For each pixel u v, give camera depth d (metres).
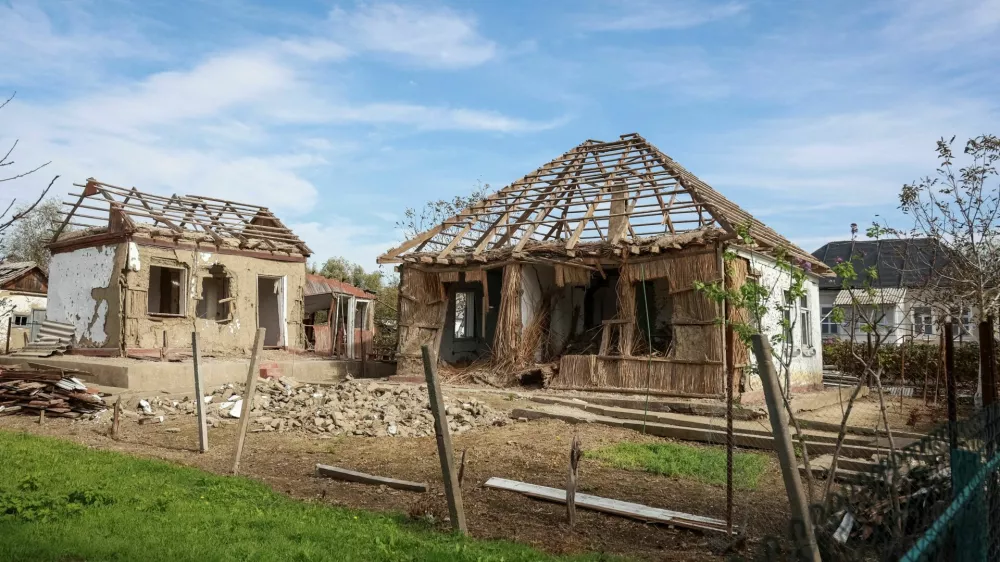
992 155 14.92
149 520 6.52
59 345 20.94
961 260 15.36
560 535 7.00
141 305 20.47
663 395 15.51
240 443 9.61
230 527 6.41
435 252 20.02
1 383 14.95
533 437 12.19
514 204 20.19
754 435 11.83
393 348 26.09
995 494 4.44
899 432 12.21
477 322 22.50
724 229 15.52
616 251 16.41
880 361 7.57
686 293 15.67
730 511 6.78
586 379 16.73
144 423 13.80
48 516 6.40
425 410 13.83
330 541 6.14
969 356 19.48
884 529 3.97
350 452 11.05
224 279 24.11
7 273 32.06
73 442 11.44
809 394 17.25
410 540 6.23
